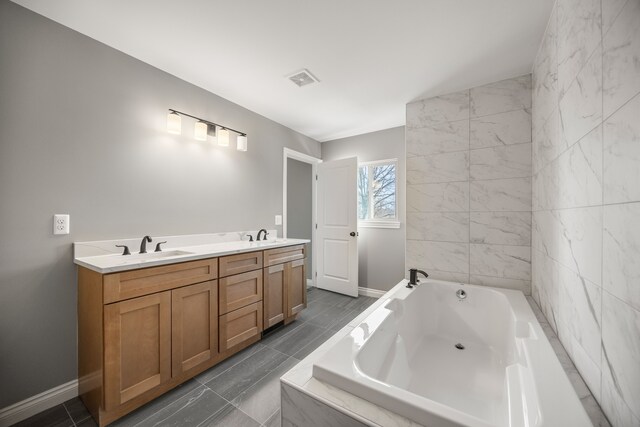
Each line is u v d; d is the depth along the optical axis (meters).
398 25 1.58
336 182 3.64
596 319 0.92
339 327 2.54
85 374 1.48
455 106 2.36
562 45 1.29
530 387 0.95
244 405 1.49
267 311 2.29
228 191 2.57
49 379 1.49
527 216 2.06
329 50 1.83
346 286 3.51
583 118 1.04
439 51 1.84
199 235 2.29
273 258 2.37
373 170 3.63
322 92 2.44
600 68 0.89
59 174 1.54
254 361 1.94
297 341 2.26
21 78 1.41
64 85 1.56
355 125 3.33
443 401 1.43
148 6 1.42
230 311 1.96
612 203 0.81
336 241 3.63
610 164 0.83
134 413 1.42
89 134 1.66
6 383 1.37
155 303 1.51
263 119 3.00
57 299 1.53
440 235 2.40
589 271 0.98
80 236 1.62
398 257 3.31
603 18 0.87
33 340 1.44
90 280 1.43
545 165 1.64
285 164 3.32
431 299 2.21
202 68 2.04
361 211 3.71
